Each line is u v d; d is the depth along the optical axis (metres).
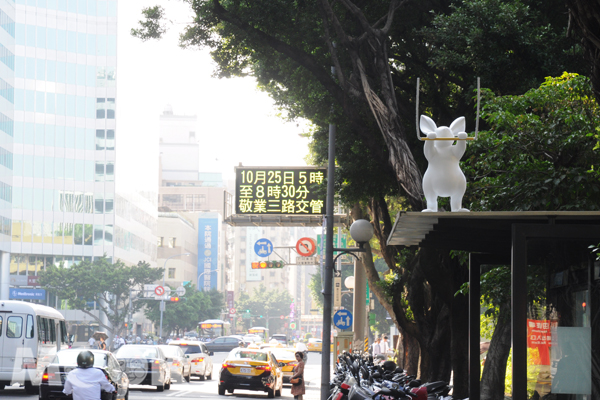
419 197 12.73
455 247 8.37
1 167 86.69
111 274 76.94
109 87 96.19
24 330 23.95
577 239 5.90
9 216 88.12
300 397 20.72
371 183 18.78
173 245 137.00
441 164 7.39
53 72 93.25
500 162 10.52
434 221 6.73
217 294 118.69
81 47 95.31
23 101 90.81
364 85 13.77
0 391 25.05
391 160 13.19
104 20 96.50
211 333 98.62
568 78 10.85
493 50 13.80
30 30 92.00
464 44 14.10
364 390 8.35
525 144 10.36
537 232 5.91
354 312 26.03
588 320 6.06
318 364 60.34
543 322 6.06
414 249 19.17
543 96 10.73
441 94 17.08
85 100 95.06
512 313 5.86
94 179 94.56
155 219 123.50
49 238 91.06
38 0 92.56
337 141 19.36
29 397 22.80
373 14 15.93
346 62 16.08
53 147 92.50
